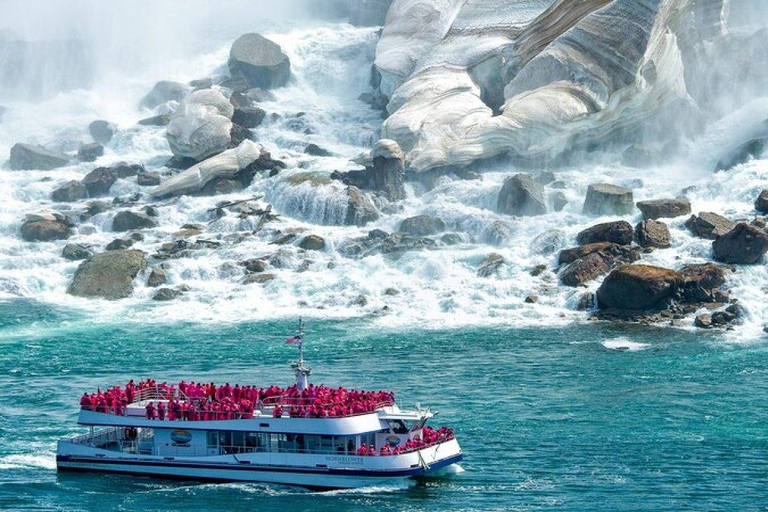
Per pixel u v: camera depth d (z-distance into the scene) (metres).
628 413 154.12
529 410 156.25
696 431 147.38
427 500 128.88
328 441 134.25
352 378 172.25
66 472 139.75
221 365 181.25
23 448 146.62
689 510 124.75
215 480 136.88
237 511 127.19
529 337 194.62
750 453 139.88
